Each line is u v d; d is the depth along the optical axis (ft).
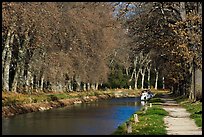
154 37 156.25
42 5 152.66
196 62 140.56
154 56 205.57
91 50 250.16
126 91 366.63
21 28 154.40
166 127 81.71
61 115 137.08
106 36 267.18
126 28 148.87
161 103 178.81
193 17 133.28
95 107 183.83
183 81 222.69
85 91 287.48
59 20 175.52
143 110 132.05
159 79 447.42
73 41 207.41
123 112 154.20
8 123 109.40
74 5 192.54
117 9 136.05
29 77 194.49
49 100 182.50
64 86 268.82
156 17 148.25
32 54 191.83
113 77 391.65
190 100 168.25
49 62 207.21
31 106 154.30
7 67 169.58
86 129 96.43
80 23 200.03
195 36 135.23
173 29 137.80
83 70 254.68
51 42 187.42
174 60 189.26
